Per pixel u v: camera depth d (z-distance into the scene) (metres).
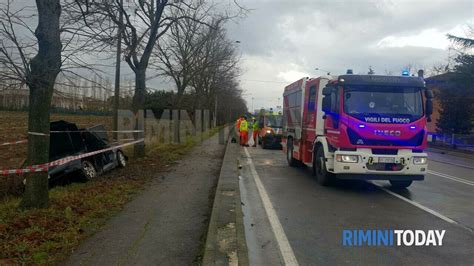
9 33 5.95
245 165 15.48
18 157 12.07
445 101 33.19
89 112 30.33
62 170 9.38
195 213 7.27
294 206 8.36
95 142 11.50
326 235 6.33
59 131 10.11
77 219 6.45
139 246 5.44
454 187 11.24
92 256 5.04
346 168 9.45
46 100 6.79
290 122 15.27
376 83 9.70
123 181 10.16
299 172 13.62
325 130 10.66
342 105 9.60
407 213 7.89
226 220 6.59
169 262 4.91
